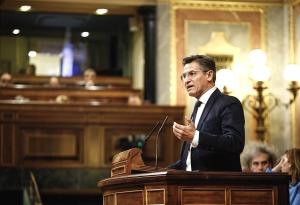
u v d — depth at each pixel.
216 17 28.58
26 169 25.72
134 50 37.16
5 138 25.72
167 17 28.45
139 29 33.41
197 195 10.47
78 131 26.14
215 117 11.80
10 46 43.22
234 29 28.58
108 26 41.69
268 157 16.88
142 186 10.80
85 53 44.06
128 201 11.08
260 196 10.72
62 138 26.05
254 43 28.64
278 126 28.36
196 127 12.03
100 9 30.19
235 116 11.62
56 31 43.03
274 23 28.78
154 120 26.47
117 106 26.30
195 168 11.76
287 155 14.72
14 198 26.36
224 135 11.23
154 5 28.59
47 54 43.78
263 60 26.58
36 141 25.89
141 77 34.03
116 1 28.80
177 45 28.34
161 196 10.43
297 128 27.31
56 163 25.94
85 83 35.06
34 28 42.59
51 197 26.08
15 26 41.97
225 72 25.39
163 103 28.11
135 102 28.34
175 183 10.39
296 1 27.84
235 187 10.64
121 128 26.36
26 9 30.17
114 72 40.59
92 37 43.75
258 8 28.75
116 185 11.30
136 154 11.78
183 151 12.34
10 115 25.80
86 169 26.08
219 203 10.55
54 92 31.72
